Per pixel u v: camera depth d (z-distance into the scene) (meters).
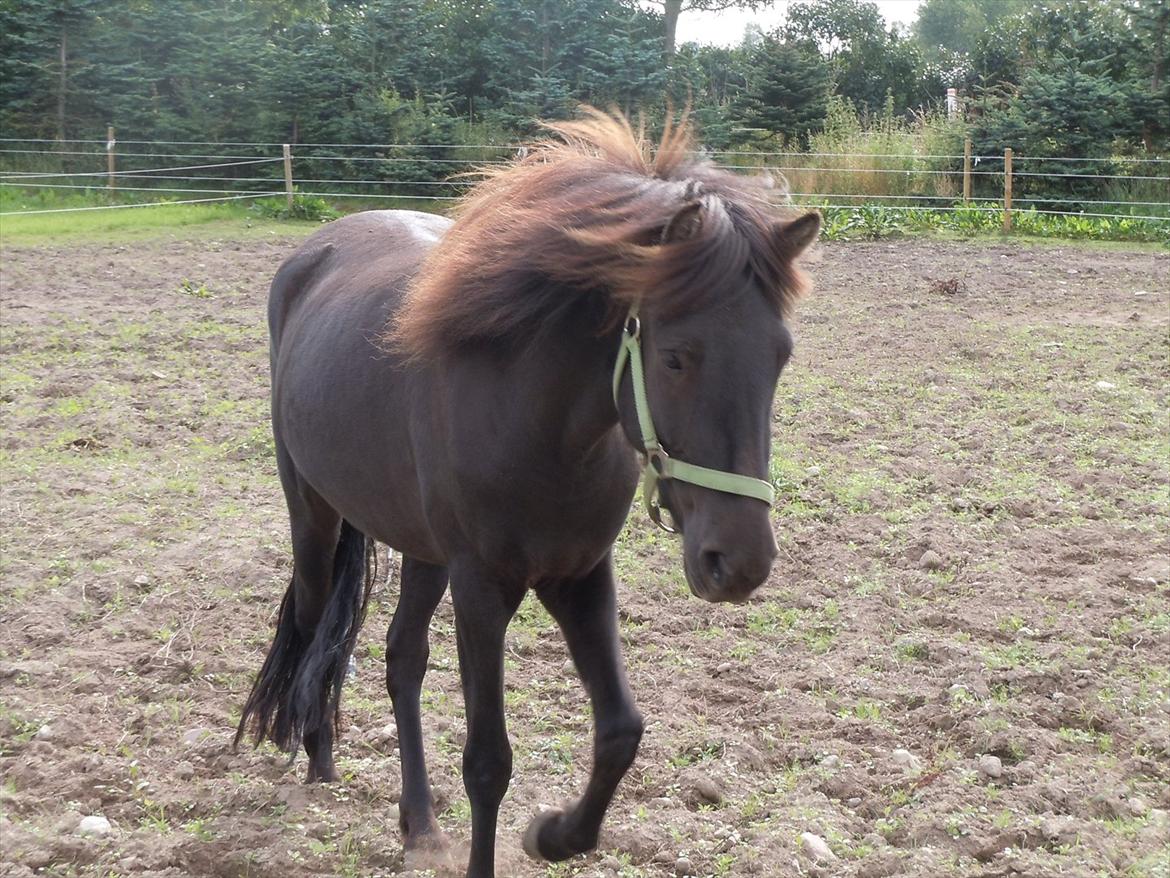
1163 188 18.72
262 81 21.36
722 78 31.22
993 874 2.92
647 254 2.12
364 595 3.59
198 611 4.61
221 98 22.02
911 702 3.92
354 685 4.15
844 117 22.14
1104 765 3.46
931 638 4.36
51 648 4.25
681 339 2.10
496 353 2.52
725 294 2.08
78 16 22.03
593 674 2.66
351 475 3.10
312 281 3.72
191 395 7.75
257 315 10.48
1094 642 4.29
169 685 4.04
